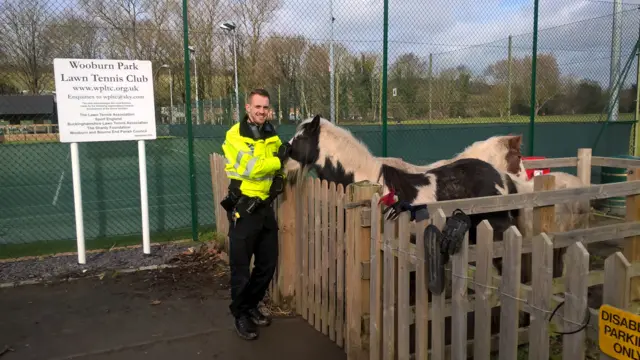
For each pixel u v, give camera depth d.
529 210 3.97
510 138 5.81
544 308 2.10
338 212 3.63
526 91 9.70
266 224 3.84
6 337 3.96
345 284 3.68
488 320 2.36
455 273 2.49
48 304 4.64
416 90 9.10
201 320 4.30
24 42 8.66
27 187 9.64
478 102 9.71
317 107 8.66
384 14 7.41
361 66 8.58
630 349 1.71
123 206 8.42
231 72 12.27
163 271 5.56
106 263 5.80
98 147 10.20
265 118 3.72
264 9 9.52
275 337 3.99
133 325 4.20
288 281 4.50
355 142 4.41
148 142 11.02
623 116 9.99
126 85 5.73
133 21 9.41
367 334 3.36
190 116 6.72
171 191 9.09
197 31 10.33
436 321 2.60
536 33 8.62
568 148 9.65
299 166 4.34
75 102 5.51
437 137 8.81
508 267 2.24
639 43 9.64
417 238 2.71
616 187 3.91
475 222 4.11
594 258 5.81
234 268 3.81
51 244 6.73
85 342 3.88
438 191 4.25
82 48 9.02
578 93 9.95
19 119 13.77
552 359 3.38
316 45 8.50
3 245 6.67
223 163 5.79
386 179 4.20
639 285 3.09
